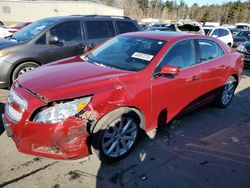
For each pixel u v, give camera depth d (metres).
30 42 5.46
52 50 5.67
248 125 4.51
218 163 3.32
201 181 2.96
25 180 2.77
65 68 3.44
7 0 37.75
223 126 4.40
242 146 3.78
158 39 3.85
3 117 3.08
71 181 2.80
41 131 2.63
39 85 2.86
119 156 3.19
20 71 5.36
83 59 4.01
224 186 2.91
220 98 4.96
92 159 3.20
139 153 3.40
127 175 2.96
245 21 91.00
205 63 4.23
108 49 4.07
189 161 3.31
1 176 2.80
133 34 4.27
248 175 3.12
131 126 3.26
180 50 3.82
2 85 5.23
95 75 3.13
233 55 5.03
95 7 40.75
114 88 2.93
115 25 6.79
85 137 2.78
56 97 2.64
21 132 2.71
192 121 4.50
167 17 90.50
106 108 2.85
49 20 6.07
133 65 3.46
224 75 4.75
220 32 13.47
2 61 5.13
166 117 3.71
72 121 2.66
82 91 2.76
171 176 3.00
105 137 3.00
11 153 3.21
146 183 2.86
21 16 39.00
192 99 4.11
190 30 12.80
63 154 2.76
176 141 3.77
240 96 6.21
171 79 3.54
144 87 3.19
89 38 6.26
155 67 3.38
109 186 2.77
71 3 39.12
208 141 3.85
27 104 2.69
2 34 12.24
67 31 5.95
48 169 2.97
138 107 3.16
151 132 3.97
